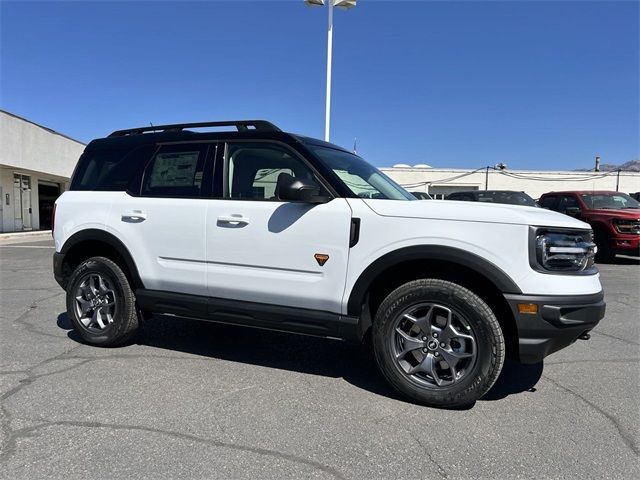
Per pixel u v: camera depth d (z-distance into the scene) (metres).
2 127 19.97
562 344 3.33
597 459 2.82
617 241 11.93
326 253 3.69
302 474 2.64
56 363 4.28
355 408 3.46
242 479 2.58
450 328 3.42
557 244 3.27
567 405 3.56
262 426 3.17
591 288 3.36
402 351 3.57
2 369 4.11
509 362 4.51
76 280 4.79
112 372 4.08
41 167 23.22
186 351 4.68
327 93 15.13
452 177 42.56
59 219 4.89
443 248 3.36
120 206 4.55
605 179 41.94
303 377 4.05
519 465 2.76
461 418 3.33
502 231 3.28
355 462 2.77
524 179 42.31
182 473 2.62
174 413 3.33
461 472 2.68
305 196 3.56
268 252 3.88
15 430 3.06
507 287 3.24
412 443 2.98
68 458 2.75
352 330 3.66
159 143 4.56
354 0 14.46
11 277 9.38
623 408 3.52
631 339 5.32
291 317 3.84
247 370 4.20
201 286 4.18
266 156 4.07
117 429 3.09
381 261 3.52
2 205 22.72
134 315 4.59
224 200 4.12
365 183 4.11
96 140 5.00
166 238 4.30
